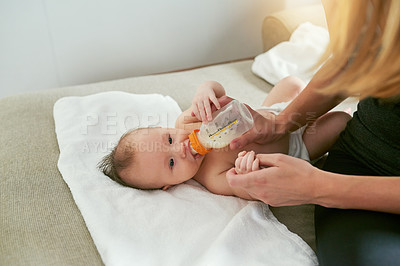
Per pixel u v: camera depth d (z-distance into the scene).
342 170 1.14
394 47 0.67
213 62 2.63
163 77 1.96
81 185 1.27
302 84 1.58
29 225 1.18
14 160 1.41
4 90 2.30
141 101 1.68
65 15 2.19
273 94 1.59
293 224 1.21
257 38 2.64
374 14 0.68
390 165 1.07
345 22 0.69
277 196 1.01
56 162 1.40
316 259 1.07
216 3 2.43
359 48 0.72
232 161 1.32
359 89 0.76
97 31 2.29
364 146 1.12
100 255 1.10
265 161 1.04
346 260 0.91
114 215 1.18
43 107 1.69
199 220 1.18
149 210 1.20
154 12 2.33
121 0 2.24
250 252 1.08
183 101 1.76
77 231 1.17
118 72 2.45
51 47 2.25
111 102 1.66
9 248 1.12
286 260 1.06
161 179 1.29
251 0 2.49
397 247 0.89
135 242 1.12
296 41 1.96
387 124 1.03
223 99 1.31
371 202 0.94
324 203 0.98
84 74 2.39
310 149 1.37
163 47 2.46
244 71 2.00
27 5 2.10
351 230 0.95
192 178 1.39
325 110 1.26
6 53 2.19
